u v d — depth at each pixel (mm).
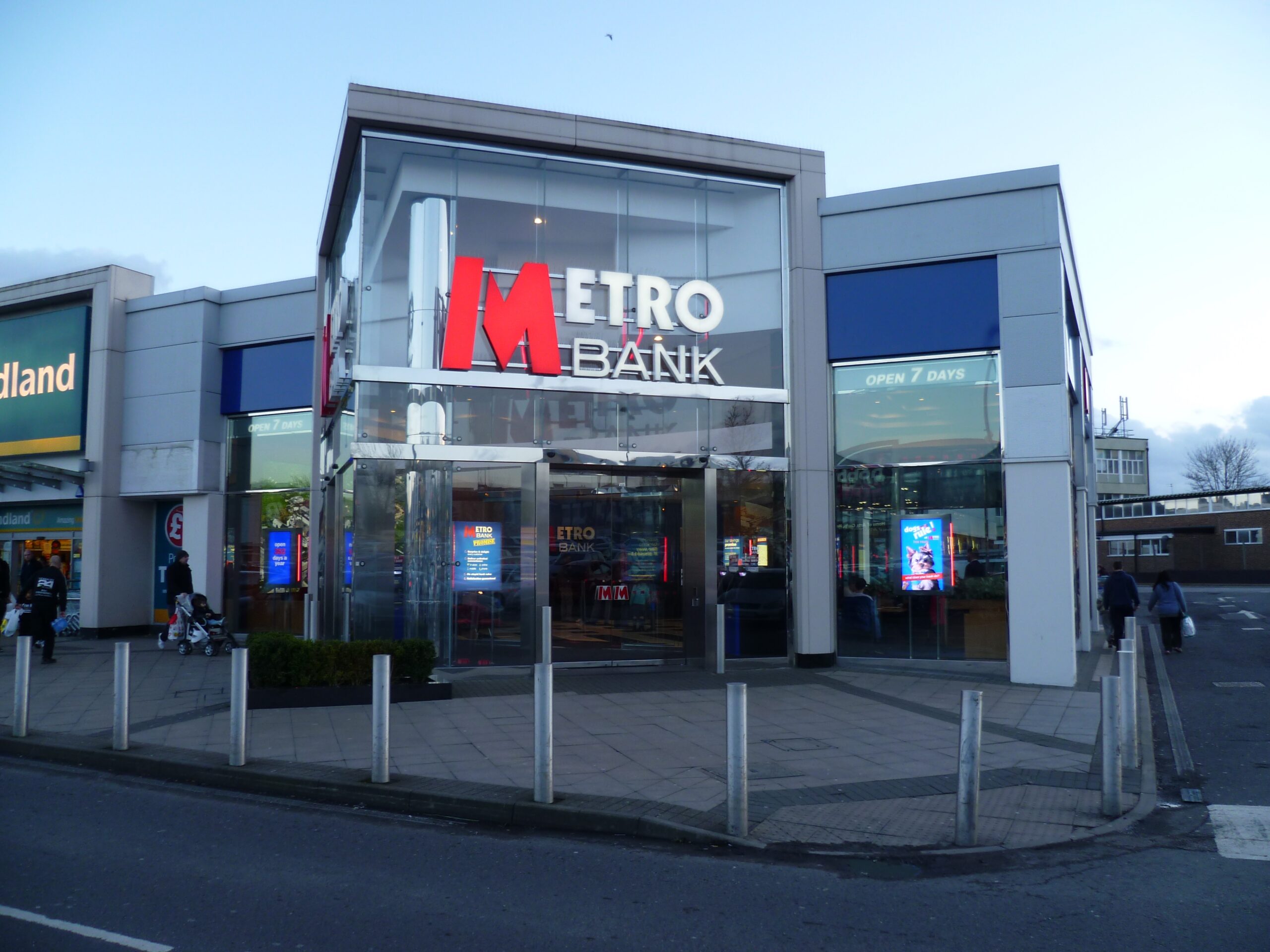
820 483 15758
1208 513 61844
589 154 15367
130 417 21188
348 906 5461
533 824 7332
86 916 5227
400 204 14641
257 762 8914
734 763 6879
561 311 15156
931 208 15398
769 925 5254
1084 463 22766
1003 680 14500
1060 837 6996
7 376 22453
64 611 19469
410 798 7750
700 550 15484
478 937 5000
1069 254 16516
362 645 12125
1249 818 7566
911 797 7922
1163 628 19750
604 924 5234
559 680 13953
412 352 14422
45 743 9859
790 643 15617
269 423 20531
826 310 15984
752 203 16156
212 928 5086
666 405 15359
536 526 14656
